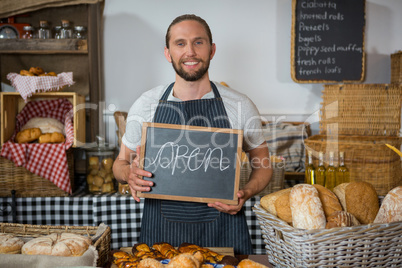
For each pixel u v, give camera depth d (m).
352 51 3.67
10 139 2.96
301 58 3.66
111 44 3.62
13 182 2.77
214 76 3.73
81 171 3.21
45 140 2.88
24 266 1.14
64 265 1.14
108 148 2.90
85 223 2.76
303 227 1.15
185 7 3.64
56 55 3.35
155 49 3.64
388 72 3.78
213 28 3.68
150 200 1.58
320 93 3.75
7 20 3.28
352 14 3.64
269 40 3.70
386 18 3.75
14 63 3.35
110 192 2.88
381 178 2.70
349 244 1.03
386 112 3.00
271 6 3.68
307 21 3.63
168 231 1.55
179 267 1.00
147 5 3.62
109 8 3.60
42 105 3.10
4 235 1.36
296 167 3.29
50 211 2.77
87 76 3.37
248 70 3.72
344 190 1.34
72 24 3.35
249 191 1.53
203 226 1.55
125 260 1.17
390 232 1.04
